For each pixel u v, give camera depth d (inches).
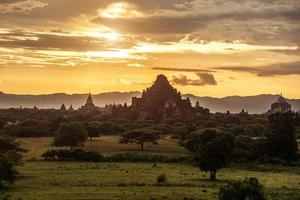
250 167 4456.2
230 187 2201.0
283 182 3309.5
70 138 5743.1
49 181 3038.9
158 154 5162.4
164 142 7244.1
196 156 3464.6
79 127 5880.9
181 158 4694.9
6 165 2827.3
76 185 2861.7
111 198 2411.4
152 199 2405.3
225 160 3329.2
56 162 4399.6
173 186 2878.9
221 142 3348.9
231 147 3435.0
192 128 7672.2
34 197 2411.4
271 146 5142.7
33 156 4958.2
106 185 2871.6
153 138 6146.7
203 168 3348.9
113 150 5851.4
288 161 4943.4
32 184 2901.1
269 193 2696.9
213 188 2832.2
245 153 4926.2
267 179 3486.7
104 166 4082.2
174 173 3649.1
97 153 4635.8
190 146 5246.1
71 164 4224.9
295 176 3784.5
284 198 2539.4
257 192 2172.7
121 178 3218.5
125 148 6151.6
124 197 2444.6
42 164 4185.5
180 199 2415.1
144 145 6638.8
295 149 5206.7
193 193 2600.9
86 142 6978.4
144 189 2728.8
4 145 4097.0
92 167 3959.2
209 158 3309.5
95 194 2518.5
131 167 4042.8
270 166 4544.8
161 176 3085.6
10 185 2849.4
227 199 2178.9
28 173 3476.9
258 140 5334.6
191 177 3425.2
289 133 5285.4
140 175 3417.8
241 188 2177.7
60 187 2773.1
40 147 6117.1
